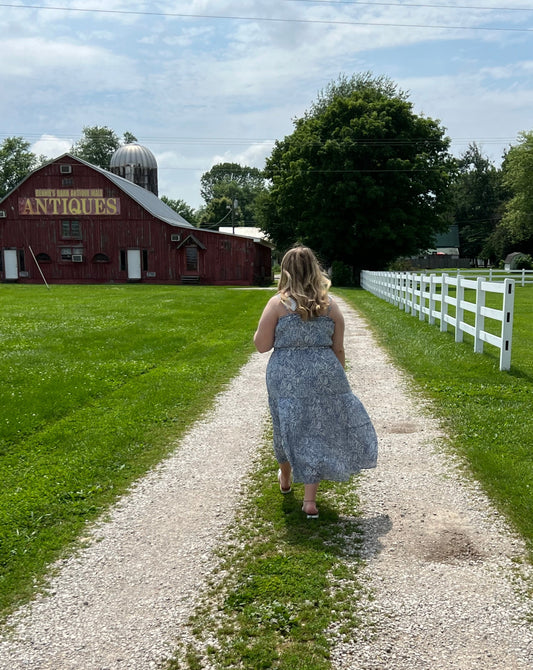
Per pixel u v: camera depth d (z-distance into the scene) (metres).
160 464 4.94
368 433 3.66
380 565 3.23
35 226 42.72
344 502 4.05
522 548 3.37
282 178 41.69
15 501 4.16
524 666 2.45
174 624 2.79
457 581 3.06
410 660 2.50
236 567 3.26
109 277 42.66
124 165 59.97
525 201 57.53
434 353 9.44
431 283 13.21
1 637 2.72
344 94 54.12
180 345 11.34
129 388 7.70
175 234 41.59
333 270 39.41
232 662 2.52
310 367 3.57
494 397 6.68
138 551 3.48
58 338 11.77
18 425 5.95
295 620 2.77
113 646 2.65
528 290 28.56
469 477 4.41
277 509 3.99
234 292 28.22
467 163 87.69
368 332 12.71
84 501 4.19
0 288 33.44
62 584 3.15
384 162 39.03
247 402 6.98
